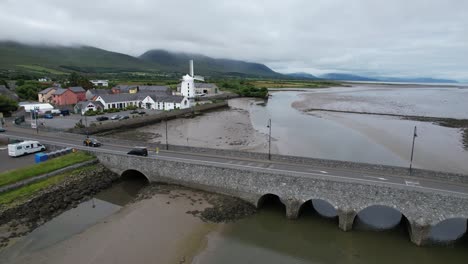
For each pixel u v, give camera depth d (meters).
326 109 118.56
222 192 37.16
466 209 27.70
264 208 36.09
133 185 42.53
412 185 31.81
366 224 33.22
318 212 35.97
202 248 28.06
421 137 71.12
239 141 66.94
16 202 33.41
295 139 68.75
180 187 39.47
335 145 63.75
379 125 85.00
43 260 25.81
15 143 49.25
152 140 67.75
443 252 28.44
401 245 29.45
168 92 143.62
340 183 31.23
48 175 38.94
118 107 105.38
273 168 37.66
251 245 28.97
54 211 34.19
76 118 85.50
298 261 26.91
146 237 29.30
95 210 35.22
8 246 27.61
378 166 36.41
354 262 27.00
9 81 152.25
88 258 26.14
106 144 50.91
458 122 88.75
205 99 143.38
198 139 69.00
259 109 120.44
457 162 53.31
